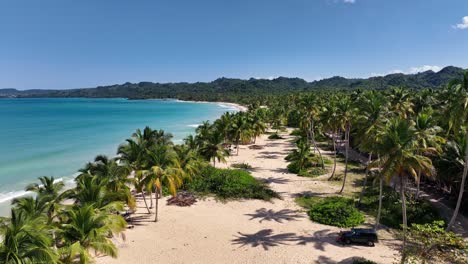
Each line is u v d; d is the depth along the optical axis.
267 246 26.92
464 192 35.75
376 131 30.33
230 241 27.89
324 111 50.34
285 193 41.78
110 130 102.38
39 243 14.80
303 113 64.69
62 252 17.20
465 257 20.03
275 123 117.69
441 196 39.81
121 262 24.14
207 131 59.69
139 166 32.00
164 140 44.41
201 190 41.97
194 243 27.52
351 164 57.81
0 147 69.25
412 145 23.39
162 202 38.22
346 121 42.09
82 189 23.73
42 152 64.44
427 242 19.75
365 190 41.78
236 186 42.00
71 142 77.56
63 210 22.34
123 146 36.12
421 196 39.59
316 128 78.62
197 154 47.66
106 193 23.81
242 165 56.78
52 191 25.09
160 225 31.30
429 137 28.14
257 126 83.88
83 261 17.03
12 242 14.23
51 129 102.56
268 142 87.44
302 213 34.62
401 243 27.58
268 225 31.41
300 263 24.12
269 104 188.88
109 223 19.69
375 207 35.59
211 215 34.06
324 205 34.88
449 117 28.28
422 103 56.56
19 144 73.38
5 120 132.62
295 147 78.69
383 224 31.69
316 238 28.48
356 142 35.62
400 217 32.78
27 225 15.43
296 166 53.53
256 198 39.44
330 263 24.11
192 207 36.44
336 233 29.58
